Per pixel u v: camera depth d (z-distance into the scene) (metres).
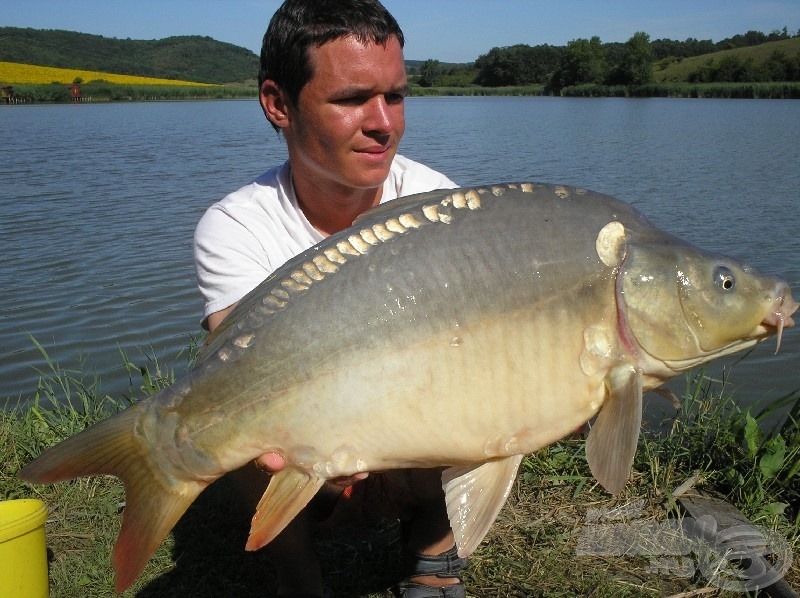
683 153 9.18
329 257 0.90
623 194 5.93
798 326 2.94
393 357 0.87
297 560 1.15
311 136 1.06
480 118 18.11
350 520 1.25
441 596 1.19
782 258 3.88
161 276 3.76
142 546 0.92
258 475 1.08
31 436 1.71
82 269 3.89
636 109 23.05
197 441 0.90
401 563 1.32
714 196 5.78
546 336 0.87
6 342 2.94
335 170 1.07
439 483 1.13
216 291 1.11
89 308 3.31
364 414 0.87
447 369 0.87
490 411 0.87
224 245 1.12
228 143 11.16
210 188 6.49
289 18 1.04
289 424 0.88
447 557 1.19
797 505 1.42
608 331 0.88
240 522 1.43
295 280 0.90
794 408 1.64
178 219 5.11
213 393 0.90
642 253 0.88
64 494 1.51
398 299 0.87
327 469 0.89
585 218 0.90
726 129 13.68
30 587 1.14
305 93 1.04
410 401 0.87
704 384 2.33
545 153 9.29
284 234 1.15
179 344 2.91
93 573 1.30
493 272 0.87
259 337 0.89
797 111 21.03
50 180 7.05
